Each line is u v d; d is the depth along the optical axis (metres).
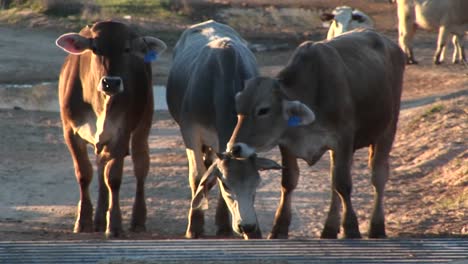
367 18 50.38
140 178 23.97
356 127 19.95
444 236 21.00
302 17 77.88
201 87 21.14
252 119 18.14
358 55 20.41
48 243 17.72
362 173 29.75
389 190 26.84
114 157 21.91
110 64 20.83
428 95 46.12
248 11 78.38
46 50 61.25
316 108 19.14
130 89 21.84
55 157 33.88
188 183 29.31
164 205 26.41
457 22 56.12
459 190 25.95
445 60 59.50
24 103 45.75
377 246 17.62
